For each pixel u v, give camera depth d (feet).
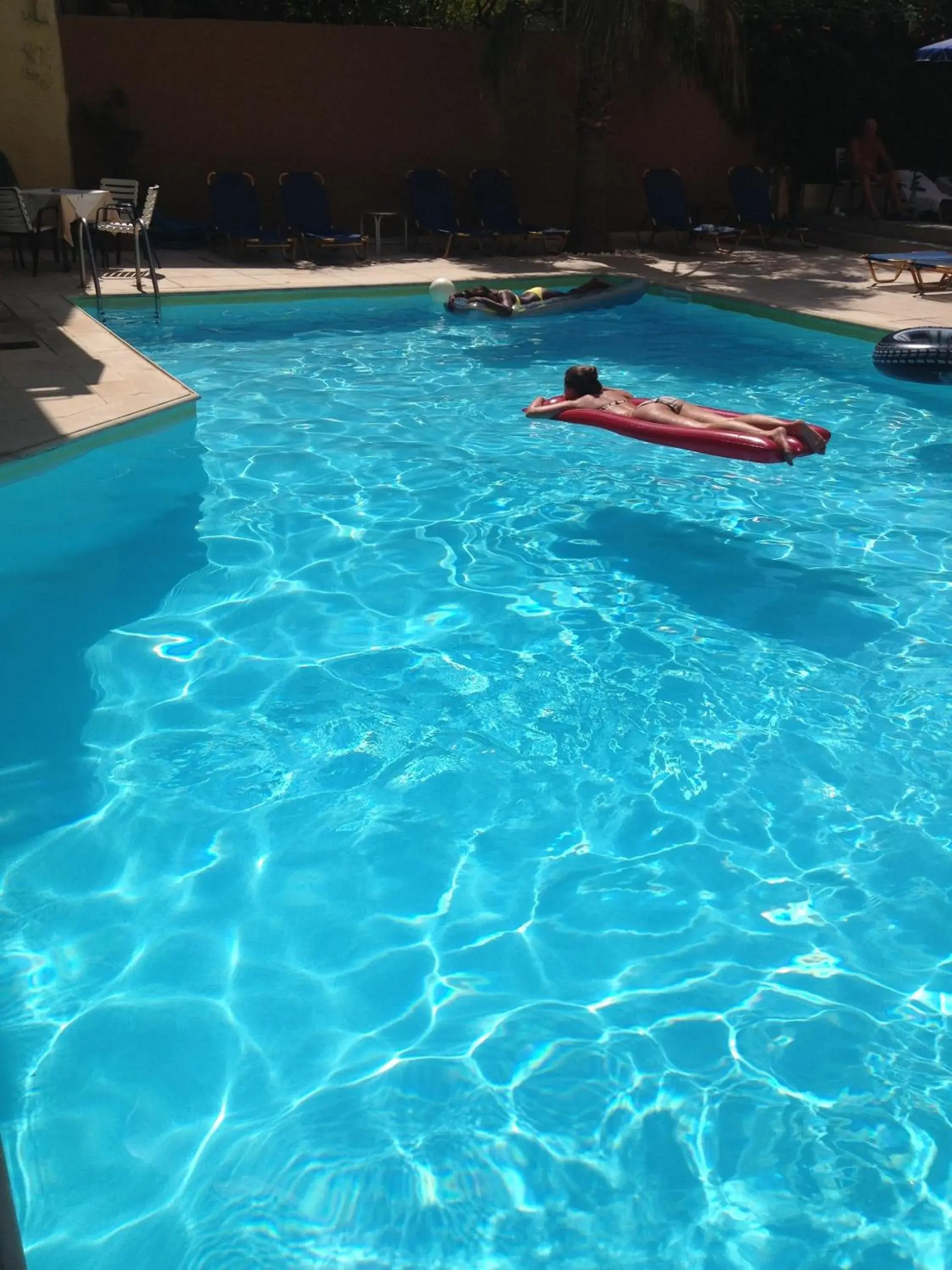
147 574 19.17
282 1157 8.91
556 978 10.83
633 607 18.48
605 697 15.75
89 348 30.68
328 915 11.62
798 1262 8.16
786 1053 9.95
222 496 22.71
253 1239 8.25
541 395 30.58
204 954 11.06
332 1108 9.36
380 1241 8.25
